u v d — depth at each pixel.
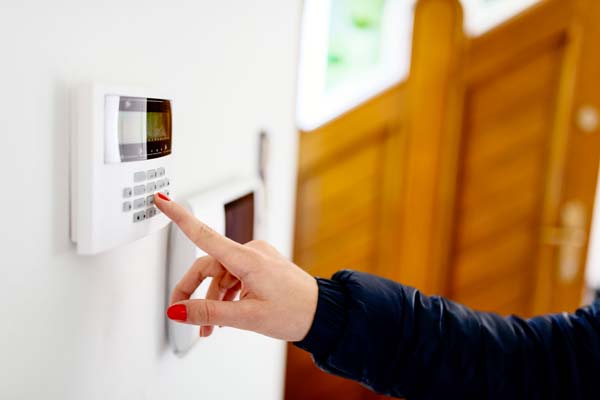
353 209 1.57
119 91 0.36
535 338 0.60
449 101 1.49
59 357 0.36
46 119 0.32
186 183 0.55
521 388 0.57
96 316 0.40
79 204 0.35
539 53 1.48
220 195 0.60
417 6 1.45
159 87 0.47
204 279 0.51
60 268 0.35
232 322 0.44
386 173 1.54
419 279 1.60
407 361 0.54
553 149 1.52
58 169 0.34
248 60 0.76
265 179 0.88
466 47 1.47
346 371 0.53
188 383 0.63
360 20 1.44
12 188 0.30
